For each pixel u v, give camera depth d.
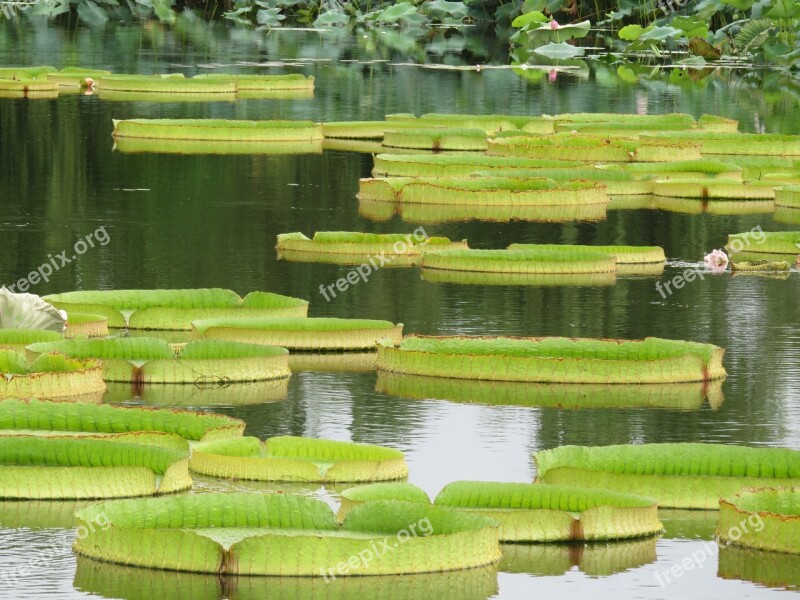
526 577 8.48
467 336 13.66
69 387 11.95
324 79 39.97
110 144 27.41
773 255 19.16
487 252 17.89
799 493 9.37
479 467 10.42
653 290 16.95
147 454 9.84
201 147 27.70
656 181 24.06
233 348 12.98
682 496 9.74
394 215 21.58
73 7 59.72
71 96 34.38
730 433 11.38
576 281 17.38
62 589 8.11
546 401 12.31
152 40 49.66
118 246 18.66
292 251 18.69
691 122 30.86
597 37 54.81
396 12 56.38
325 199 22.70
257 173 25.00
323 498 9.62
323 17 57.38
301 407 11.95
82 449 9.86
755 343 14.50
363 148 28.38
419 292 16.53
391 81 39.97
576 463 10.07
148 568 8.46
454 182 22.97
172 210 21.38
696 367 13.00
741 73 45.00
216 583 8.25
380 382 12.84
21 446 9.84
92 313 14.42
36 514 9.33
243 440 10.34
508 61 46.97
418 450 10.84
